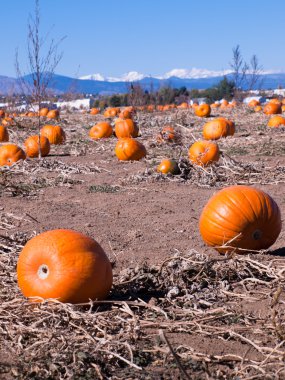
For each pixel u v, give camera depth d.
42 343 2.94
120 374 2.71
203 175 7.66
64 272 3.34
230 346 2.99
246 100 26.27
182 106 22.33
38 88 10.16
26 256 3.44
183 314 3.34
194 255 4.04
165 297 3.63
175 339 3.06
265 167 8.27
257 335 3.11
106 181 7.67
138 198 6.61
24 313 3.30
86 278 3.36
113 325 3.16
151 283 3.79
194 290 3.72
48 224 5.45
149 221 5.57
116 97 33.06
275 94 30.75
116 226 5.39
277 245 4.73
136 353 2.88
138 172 8.02
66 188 7.22
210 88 37.47
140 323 3.19
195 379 2.66
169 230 5.24
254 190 4.41
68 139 12.51
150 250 4.60
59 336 3.00
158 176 7.66
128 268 3.97
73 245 3.41
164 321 3.28
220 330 3.13
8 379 2.66
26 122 15.86
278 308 3.45
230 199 4.33
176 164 7.84
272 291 3.71
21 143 12.22
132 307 3.47
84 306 3.42
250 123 14.98
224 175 7.71
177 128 13.96
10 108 20.53
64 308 3.23
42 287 3.36
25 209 6.08
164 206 6.21
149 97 25.75
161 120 15.70
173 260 3.96
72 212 5.95
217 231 4.31
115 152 9.56
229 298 3.65
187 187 7.27
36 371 2.70
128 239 4.95
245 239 4.29
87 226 5.38
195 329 3.18
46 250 3.39
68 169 8.45
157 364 2.81
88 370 2.71
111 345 2.90
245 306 3.51
